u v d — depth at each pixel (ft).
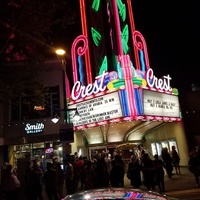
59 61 70.54
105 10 85.46
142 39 86.53
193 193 37.32
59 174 40.24
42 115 69.56
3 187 32.55
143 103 61.87
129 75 61.26
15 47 39.42
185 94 82.07
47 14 34.78
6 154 67.10
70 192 41.47
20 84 42.24
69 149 41.37
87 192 11.76
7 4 33.73
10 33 33.78
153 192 11.63
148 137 91.09
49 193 35.88
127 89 60.39
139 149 80.89
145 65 84.17
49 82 70.13
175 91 75.61
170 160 53.52
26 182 36.01
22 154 68.28
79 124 67.51
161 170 40.83
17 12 33.78
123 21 82.69
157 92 67.72
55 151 67.72
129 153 80.28
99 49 83.97
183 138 74.79
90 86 66.95
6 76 40.68
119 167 37.73
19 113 69.46
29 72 43.47
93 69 84.28
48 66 70.44
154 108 65.21
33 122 68.54
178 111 74.49
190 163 43.32
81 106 67.72
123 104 60.03
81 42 80.07
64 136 40.34
